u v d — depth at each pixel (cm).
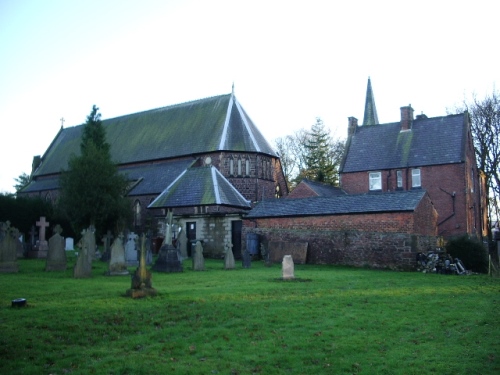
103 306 1337
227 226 3666
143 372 880
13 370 880
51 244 2352
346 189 4684
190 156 5456
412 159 4391
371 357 982
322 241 3052
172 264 2427
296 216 3275
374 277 2230
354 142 4869
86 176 4116
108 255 3036
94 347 1020
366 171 4584
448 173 4191
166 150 5703
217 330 1145
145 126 6347
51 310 1277
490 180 5094
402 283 1995
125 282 1884
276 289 1709
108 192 4197
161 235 4281
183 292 1608
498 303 1499
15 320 1178
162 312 1289
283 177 5875
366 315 1309
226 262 2692
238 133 5425
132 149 6094
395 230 2888
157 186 5138
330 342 1070
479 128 4972
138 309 1312
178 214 3881
